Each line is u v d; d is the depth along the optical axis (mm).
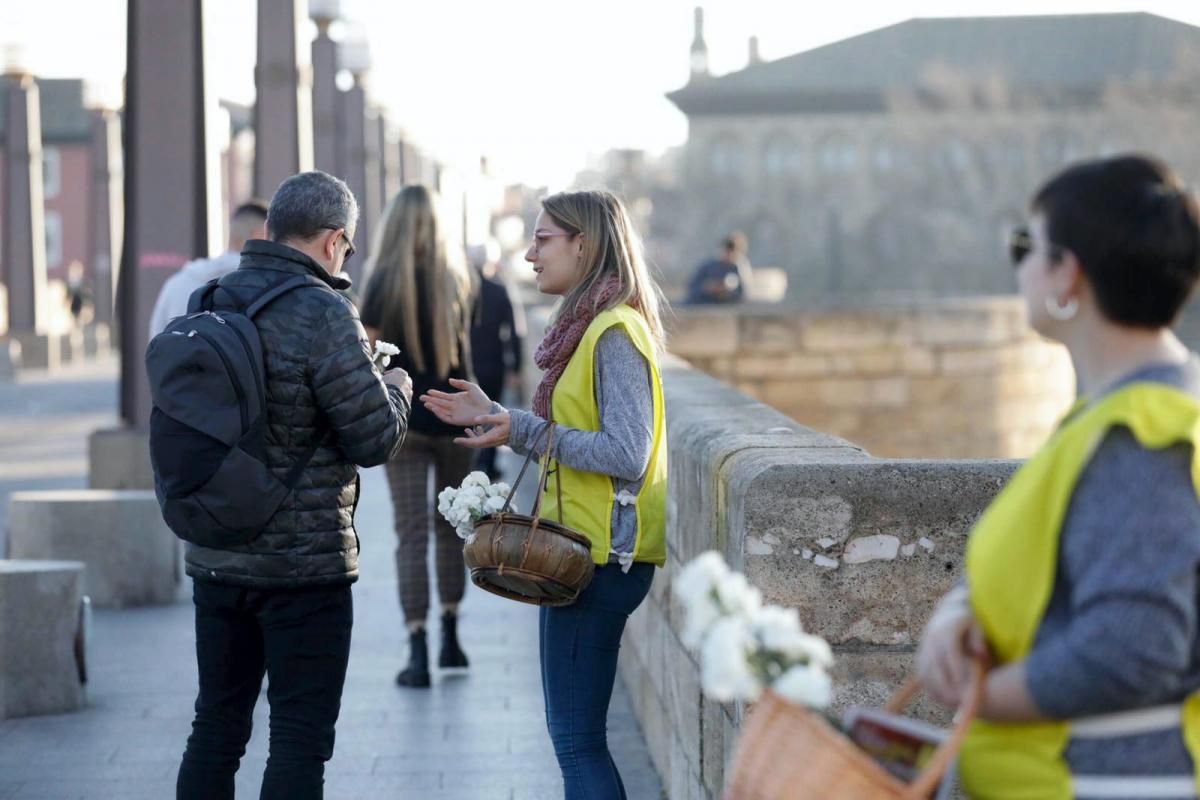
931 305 23016
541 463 5160
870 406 22891
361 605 12336
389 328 9062
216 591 5465
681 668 6625
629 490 5156
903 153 132000
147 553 12383
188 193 16453
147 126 16406
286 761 5383
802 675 2879
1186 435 2691
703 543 5922
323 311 5367
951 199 130625
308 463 5363
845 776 2826
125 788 7438
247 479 5180
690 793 6352
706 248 137625
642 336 5145
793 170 137875
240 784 7543
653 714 7781
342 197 5594
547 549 4969
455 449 9398
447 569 10031
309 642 5449
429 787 7504
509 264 49344
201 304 5520
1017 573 2822
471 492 5227
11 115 51500
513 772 7746
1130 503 2682
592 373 5129
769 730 2904
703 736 5980
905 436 23094
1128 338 2854
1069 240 2832
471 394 5152
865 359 22781
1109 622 2637
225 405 5168
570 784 5156
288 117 22641
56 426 31562
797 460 5004
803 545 4844
